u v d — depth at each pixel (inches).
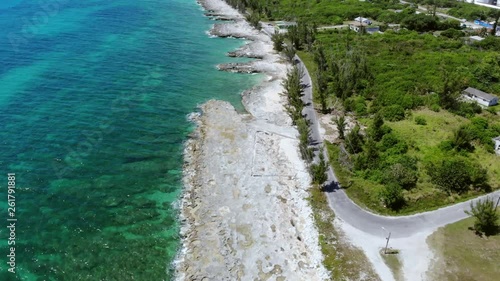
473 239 2009.1
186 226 2204.7
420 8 7514.8
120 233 2133.4
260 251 2031.3
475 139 2874.0
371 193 2330.2
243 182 2546.8
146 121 3223.4
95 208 2292.1
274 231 2154.3
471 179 2361.0
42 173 2522.1
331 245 2009.1
